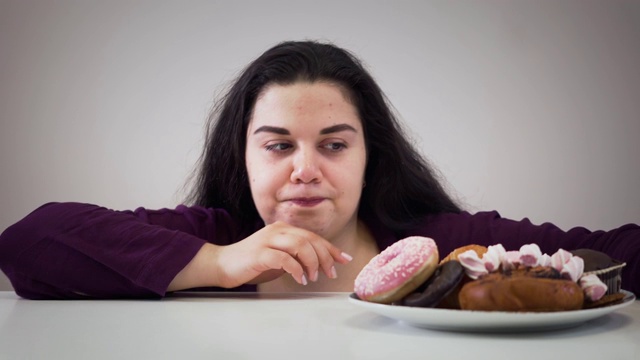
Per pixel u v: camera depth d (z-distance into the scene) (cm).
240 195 119
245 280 82
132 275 80
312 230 100
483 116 290
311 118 98
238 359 45
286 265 81
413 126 290
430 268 57
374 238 119
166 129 291
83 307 75
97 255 82
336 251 85
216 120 122
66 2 288
